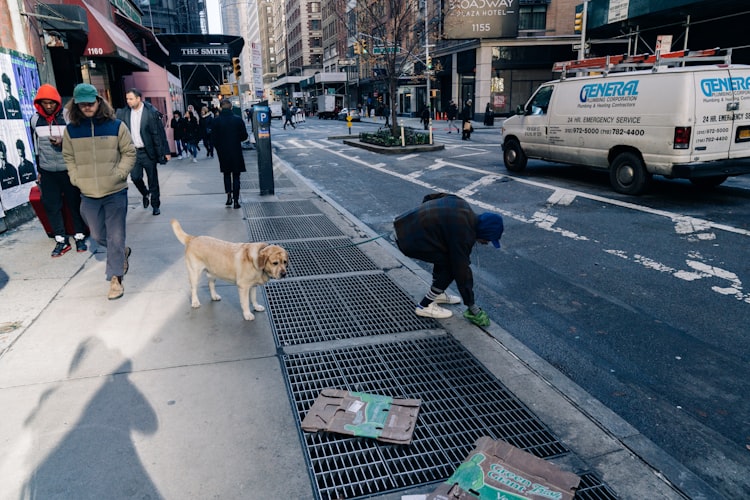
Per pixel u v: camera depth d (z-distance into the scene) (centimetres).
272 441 287
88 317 445
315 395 337
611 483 258
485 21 3659
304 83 9869
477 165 1488
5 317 443
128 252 543
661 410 339
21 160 789
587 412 320
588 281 568
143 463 267
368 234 749
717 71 885
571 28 3788
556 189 1079
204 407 317
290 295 512
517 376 363
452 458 280
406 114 6097
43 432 290
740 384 367
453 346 408
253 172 1427
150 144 823
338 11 3152
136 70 1794
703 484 258
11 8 804
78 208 620
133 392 331
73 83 1240
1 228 719
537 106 1225
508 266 623
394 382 355
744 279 554
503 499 241
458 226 413
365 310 477
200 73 3900
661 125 904
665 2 1900
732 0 1755
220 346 398
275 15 16275
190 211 886
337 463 275
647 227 768
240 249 432
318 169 1529
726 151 912
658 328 453
